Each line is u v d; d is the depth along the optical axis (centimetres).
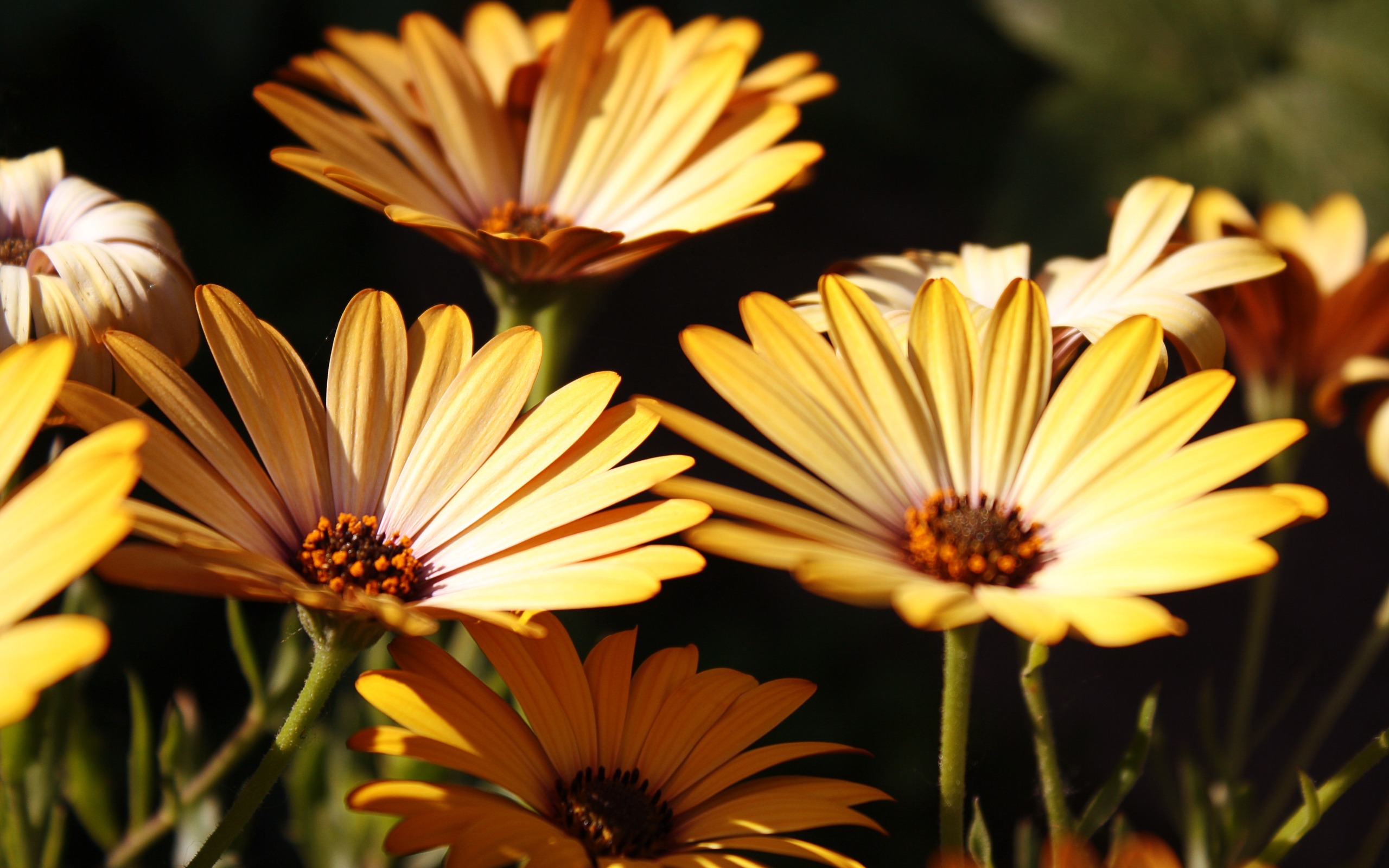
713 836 44
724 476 90
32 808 47
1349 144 78
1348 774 45
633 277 109
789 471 45
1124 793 45
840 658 85
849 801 45
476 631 45
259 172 87
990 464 46
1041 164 80
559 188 51
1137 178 79
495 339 46
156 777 62
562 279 49
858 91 101
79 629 41
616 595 43
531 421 45
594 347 97
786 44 100
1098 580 44
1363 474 111
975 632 45
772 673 83
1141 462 45
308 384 46
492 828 43
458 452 46
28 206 47
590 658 45
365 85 50
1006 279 49
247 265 85
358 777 50
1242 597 102
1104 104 80
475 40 52
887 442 46
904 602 42
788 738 78
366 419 46
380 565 45
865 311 46
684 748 45
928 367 46
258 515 45
